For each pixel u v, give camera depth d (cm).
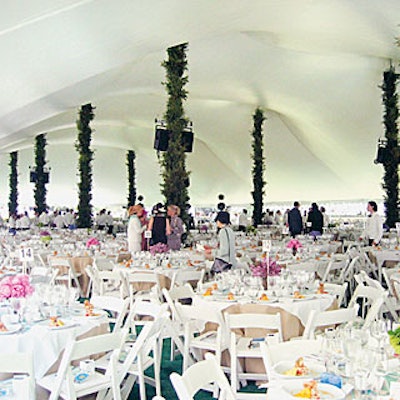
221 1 1126
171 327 573
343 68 1781
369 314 526
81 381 402
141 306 500
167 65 1227
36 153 2588
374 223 1191
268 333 541
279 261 925
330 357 304
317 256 995
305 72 1830
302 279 615
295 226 1462
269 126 2525
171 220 1074
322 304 559
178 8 1084
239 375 504
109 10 996
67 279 1015
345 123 2073
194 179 3409
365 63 1709
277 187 2880
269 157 2695
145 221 1165
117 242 1391
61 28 1004
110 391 428
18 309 470
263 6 1217
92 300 536
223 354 544
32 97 1295
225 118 2608
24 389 322
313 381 261
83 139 1816
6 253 1294
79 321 461
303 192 2809
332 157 2383
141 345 427
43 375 418
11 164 3319
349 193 2605
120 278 750
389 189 1467
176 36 1191
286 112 2264
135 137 3322
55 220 2402
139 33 1138
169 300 573
